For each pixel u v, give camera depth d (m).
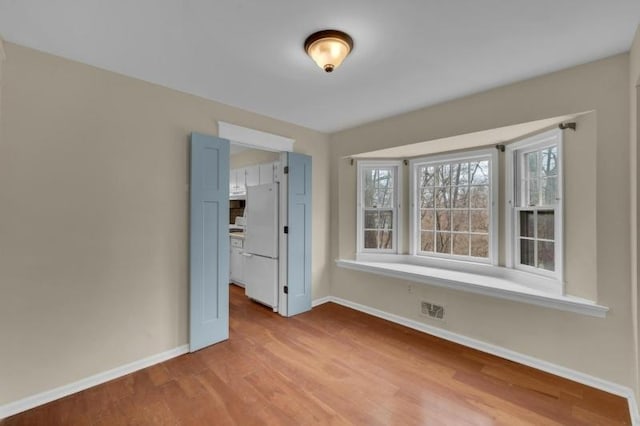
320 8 1.51
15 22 1.62
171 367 2.35
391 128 3.24
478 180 3.19
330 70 1.84
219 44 1.85
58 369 1.97
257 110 3.03
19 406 1.83
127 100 2.26
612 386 2.02
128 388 2.08
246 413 1.84
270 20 1.61
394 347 2.73
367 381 2.18
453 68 2.15
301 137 3.61
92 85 2.10
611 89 1.98
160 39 1.79
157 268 2.42
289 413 1.84
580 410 1.86
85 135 2.07
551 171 2.51
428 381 2.18
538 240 2.62
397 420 1.78
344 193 3.88
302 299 3.60
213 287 2.71
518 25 1.66
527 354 2.41
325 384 2.14
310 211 3.66
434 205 3.54
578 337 2.17
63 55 1.97
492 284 2.65
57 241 1.96
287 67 2.14
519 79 2.31
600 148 2.03
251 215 4.02
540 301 2.30
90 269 2.09
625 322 1.96
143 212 2.34
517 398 1.99
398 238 3.74
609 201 2.00
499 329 2.57
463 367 2.38
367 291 3.61
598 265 2.05
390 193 3.83
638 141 1.76
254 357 2.52
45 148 1.92
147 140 2.36
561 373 2.24
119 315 2.22
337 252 3.93
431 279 2.97
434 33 1.73
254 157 4.90
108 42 1.82
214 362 2.43
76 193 2.04
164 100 2.45
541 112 2.24
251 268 4.02
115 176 2.20
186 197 2.58
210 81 2.37
